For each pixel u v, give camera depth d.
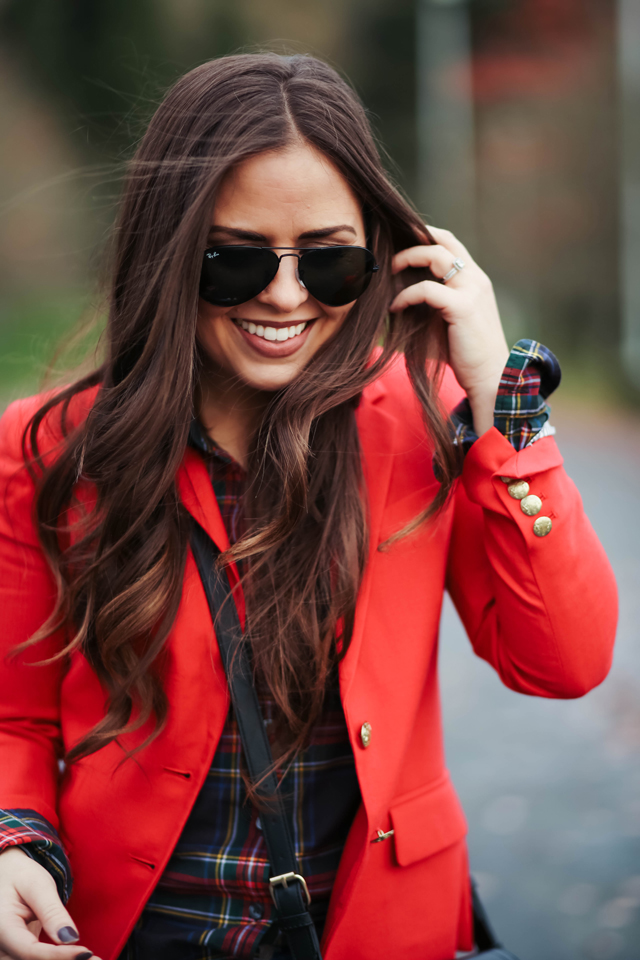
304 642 1.70
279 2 29.22
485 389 1.79
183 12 26.34
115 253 1.75
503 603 1.78
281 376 1.71
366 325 1.78
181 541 1.70
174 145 1.62
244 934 1.69
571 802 4.44
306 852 1.74
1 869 1.60
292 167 1.58
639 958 3.28
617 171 29.73
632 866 3.88
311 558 1.71
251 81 1.59
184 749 1.69
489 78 31.28
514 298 30.17
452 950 1.85
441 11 28.61
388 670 1.74
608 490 11.37
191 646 1.69
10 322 16.34
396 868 1.77
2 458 1.82
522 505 1.72
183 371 1.64
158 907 1.76
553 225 30.44
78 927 1.78
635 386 19.84
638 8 22.52
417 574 1.79
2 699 1.81
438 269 1.81
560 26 30.97
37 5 25.44
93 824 1.74
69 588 1.72
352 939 1.72
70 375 1.91
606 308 29.02
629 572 7.74
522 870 3.90
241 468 1.79
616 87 30.06
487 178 31.12
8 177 23.59
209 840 1.74
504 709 5.61
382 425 1.87
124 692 1.67
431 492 1.81
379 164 1.69
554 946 3.39
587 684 1.79
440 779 1.89
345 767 1.77
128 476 1.67
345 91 1.67
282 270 1.62
